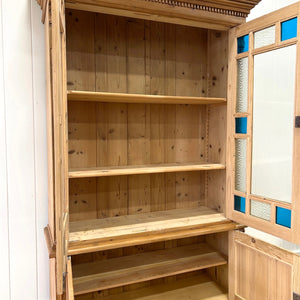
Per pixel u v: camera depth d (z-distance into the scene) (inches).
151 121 86.0
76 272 75.2
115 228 72.2
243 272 76.1
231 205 79.1
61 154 45.6
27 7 66.8
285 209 64.4
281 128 65.2
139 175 85.6
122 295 84.0
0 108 66.2
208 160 91.2
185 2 67.9
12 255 69.0
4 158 67.2
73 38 75.0
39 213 70.7
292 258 62.7
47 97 62.5
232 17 74.2
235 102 77.2
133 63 82.2
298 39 59.6
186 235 73.3
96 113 79.2
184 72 89.2
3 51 65.6
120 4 63.1
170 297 83.1
